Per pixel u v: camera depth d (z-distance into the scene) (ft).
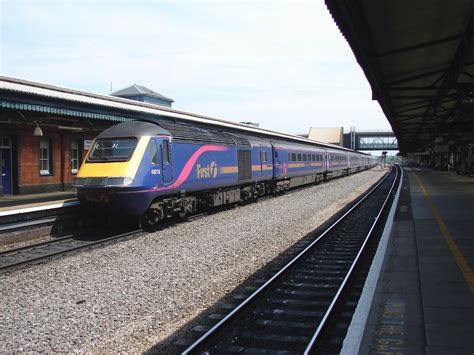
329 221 55.57
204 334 19.38
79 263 33.40
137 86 185.98
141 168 44.39
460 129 82.79
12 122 63.10
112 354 18.78
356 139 401.49
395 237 37.83
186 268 32.27
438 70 51.16
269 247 39.78
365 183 134.21
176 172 50.06
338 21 31.50
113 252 37.11
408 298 21.59
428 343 16.34
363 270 31.07
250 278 29.84
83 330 21.18
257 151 76.18
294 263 32.32
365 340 16.85
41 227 42.93
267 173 81.05
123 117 62.64
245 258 35.68
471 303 20.65
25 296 26.12
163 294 26.50
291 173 95.91
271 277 29.45
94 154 46.14
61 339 20.17
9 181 72.54
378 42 41.45
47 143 79.66
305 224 53.11
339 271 31.01
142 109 63.05
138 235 45.09
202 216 59.26
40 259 34.04
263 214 60.85
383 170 269.85
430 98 62.54
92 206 44.34
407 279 24.95
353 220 55.62
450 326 17.92
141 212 45.16
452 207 57.52
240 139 70.33
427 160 286.25
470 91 58.13
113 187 42.70
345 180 148.56
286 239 43.55
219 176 60.70
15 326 21.67
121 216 45.27
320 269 31.76
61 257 35.47
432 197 71.36
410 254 31.22
